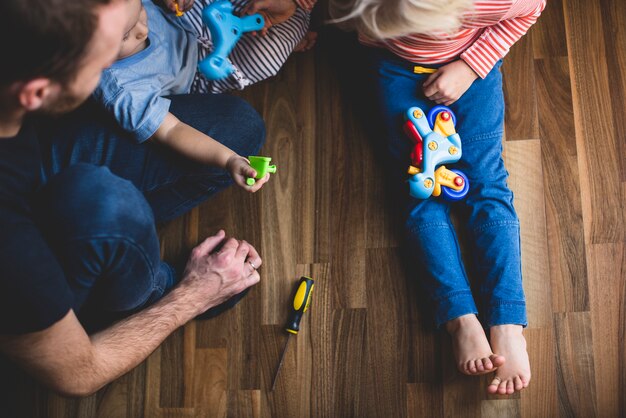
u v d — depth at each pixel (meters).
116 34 0.87
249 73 1.46
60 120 1.24
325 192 1.52
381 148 1.52
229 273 1.36
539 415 1.37
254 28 1.36
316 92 1.57
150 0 1.33
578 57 1.52
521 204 1.47
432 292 1.37
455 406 1.39
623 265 1.41
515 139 1.50
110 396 1.46
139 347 1.17
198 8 1.41
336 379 1.43
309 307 1.47
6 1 0.76
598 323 1.39
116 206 1.03
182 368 1.46
